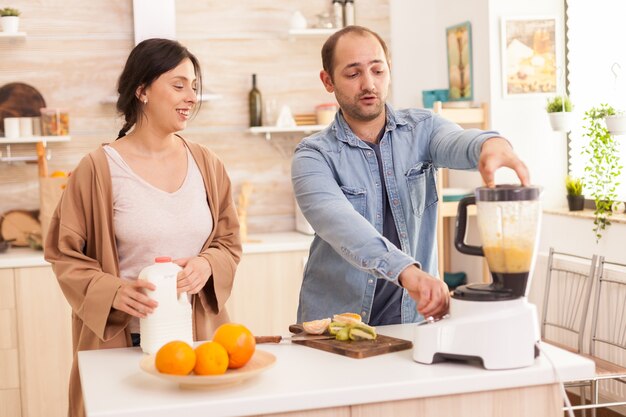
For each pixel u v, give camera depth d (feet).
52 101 15.31
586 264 13.12
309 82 16.35
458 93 15.94
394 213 7.73
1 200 15.14
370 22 16.49
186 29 15.79
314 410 5.52
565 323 13.60
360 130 7.77
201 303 7.64
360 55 7.36
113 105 15.51
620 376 11.03
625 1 13.55
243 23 16.01
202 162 7.98
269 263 14.51
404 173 7.74
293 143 16.38
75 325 7.62
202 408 5.29
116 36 15.47
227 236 8.05
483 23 14.97
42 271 13.62
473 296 5.92
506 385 5.76
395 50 16.65
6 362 13.57
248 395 5.40
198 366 5.62
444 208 15.03
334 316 7.00
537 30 14.94
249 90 16.12
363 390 5.51
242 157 16.20
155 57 7.49
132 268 7.61
